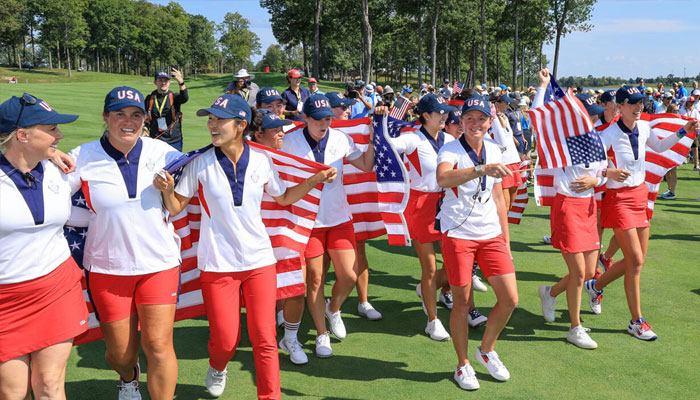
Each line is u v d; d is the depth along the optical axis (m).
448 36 62.41
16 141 2.53
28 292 2.61
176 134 8.21
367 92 11.80
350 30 58.62
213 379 3.49
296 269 3.91
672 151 5.19
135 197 2.91
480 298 5.56
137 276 2.95
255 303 3.22
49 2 94.69
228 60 126.25
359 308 5.12
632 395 3.64
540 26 54.09
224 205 3.11
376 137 4.53
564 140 4.36
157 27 111.75
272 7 61.16
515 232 8.35
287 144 4.38
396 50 87.44
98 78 92.94
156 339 3.01
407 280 6.14
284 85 42.34
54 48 105.50
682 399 3.59
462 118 3.72
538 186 4.64
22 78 85.88
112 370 3.90
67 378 3.76
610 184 4.64
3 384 2.63
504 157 6.31
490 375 3.92
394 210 4.65
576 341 4.43
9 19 91.19
